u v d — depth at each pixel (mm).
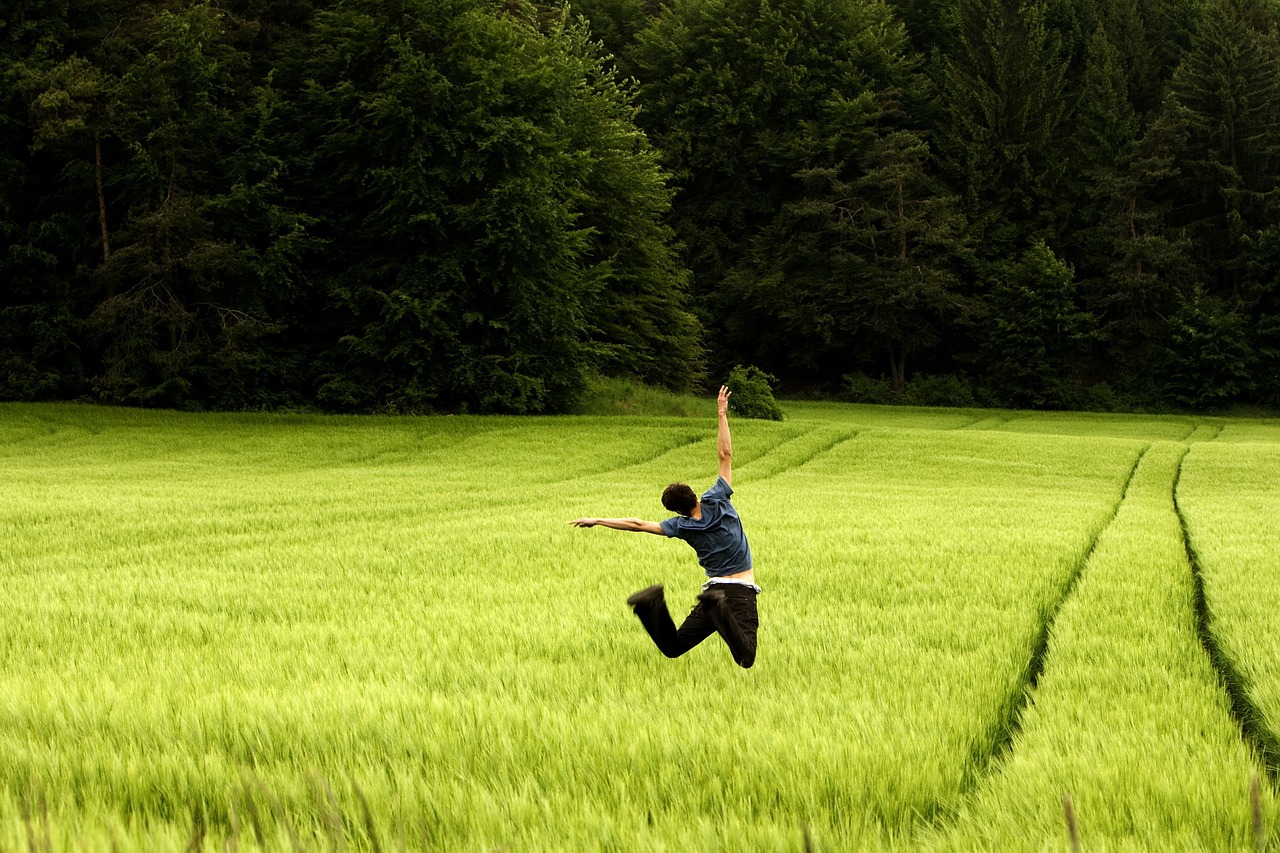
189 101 35594
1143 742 5102
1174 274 64875
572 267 40938
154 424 33719
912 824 4031
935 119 72375
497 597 10094
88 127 33688
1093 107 69250
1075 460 32875
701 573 11469
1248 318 63844
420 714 5383
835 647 7512
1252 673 6586
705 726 5277
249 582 11148
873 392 68125
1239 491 27047
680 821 3986
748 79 68375
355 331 38312
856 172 68500
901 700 5988
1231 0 70625
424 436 33312
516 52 39781
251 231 36625
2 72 33844
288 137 37625
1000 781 4516
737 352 74188
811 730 5223
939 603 9562
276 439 32375
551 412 40344
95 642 7910
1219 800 4148
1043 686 6398
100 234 36750
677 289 56594
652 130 70125
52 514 17250
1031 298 64688
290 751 4863
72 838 3277
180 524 16500
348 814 3928
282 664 7012
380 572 12023
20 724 5320
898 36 70750
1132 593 10023
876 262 66062
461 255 36844
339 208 39344
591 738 5043
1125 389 66000
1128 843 3721
